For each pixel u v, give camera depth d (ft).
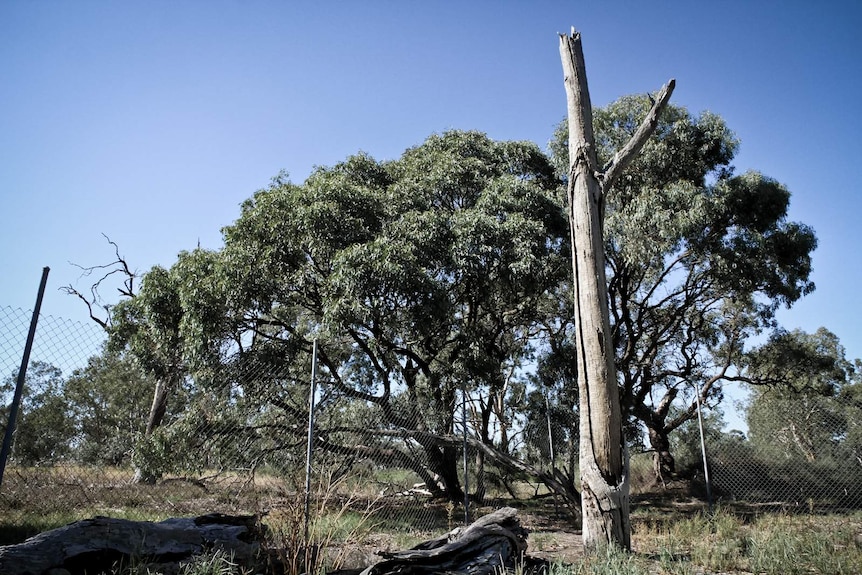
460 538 18.99
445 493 45.85
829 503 35.96
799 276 59.26
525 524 39.14
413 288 41.16
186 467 32.81
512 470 51.55
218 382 33.58
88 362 22.33
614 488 22.99
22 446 24.00
